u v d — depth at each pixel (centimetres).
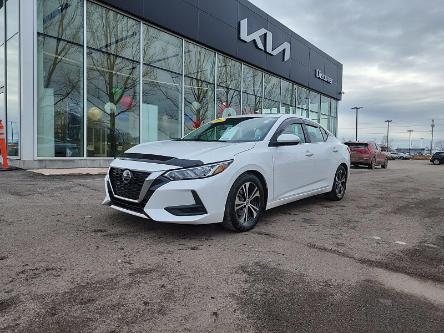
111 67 1251
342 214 605
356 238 462
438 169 2214
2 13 1155
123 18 1277
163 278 320
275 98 2147
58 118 1117
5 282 303
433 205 720
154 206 413
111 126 1261
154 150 473
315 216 584
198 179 416
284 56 2156
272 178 515
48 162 1084
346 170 757
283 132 564
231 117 627
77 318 252
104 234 439
